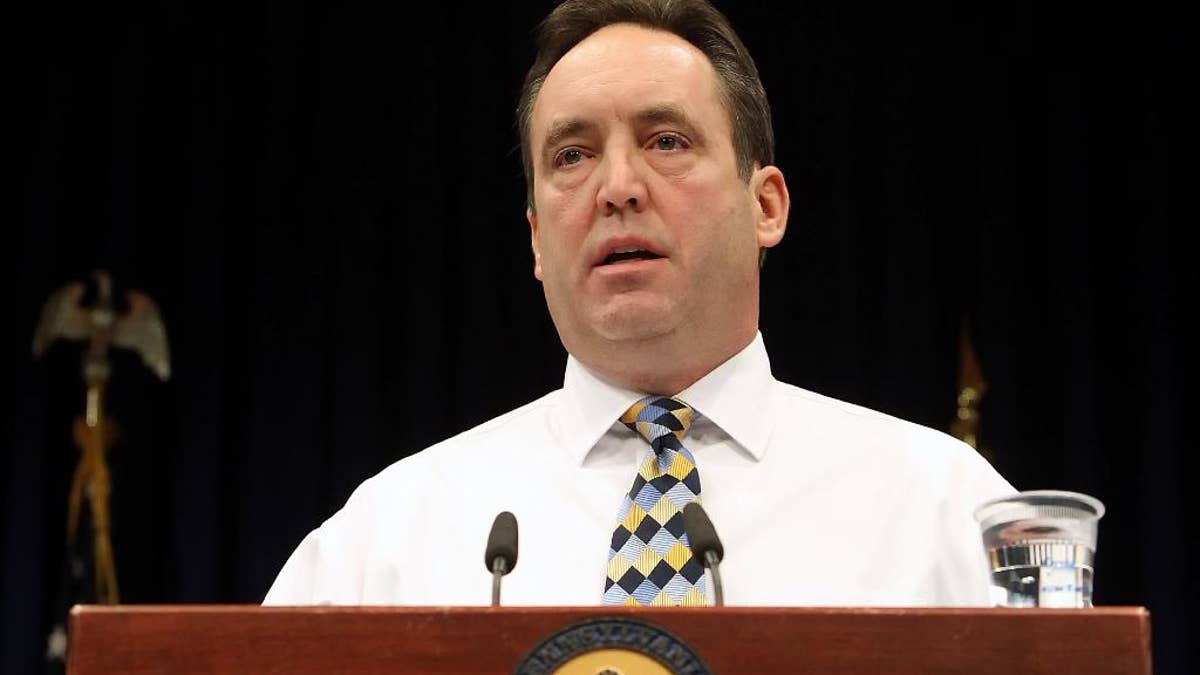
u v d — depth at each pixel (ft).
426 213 20.61
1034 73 21.08
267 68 21.21
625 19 10.60
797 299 20.20
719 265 9.81
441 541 9.95
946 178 20.83
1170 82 20.94
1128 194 20.65
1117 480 19.81
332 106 21.09
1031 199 20.74
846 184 20.54
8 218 20.77
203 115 20.98
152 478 20.02
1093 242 20.58
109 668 6.18
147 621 6.22
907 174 20.61
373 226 20.65
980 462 10.13
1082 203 20.57
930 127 20.94
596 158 9.93
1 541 19.61
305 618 6.22
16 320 20.36
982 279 20.36
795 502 9.84
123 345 19.92
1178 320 20.25
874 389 20.02
